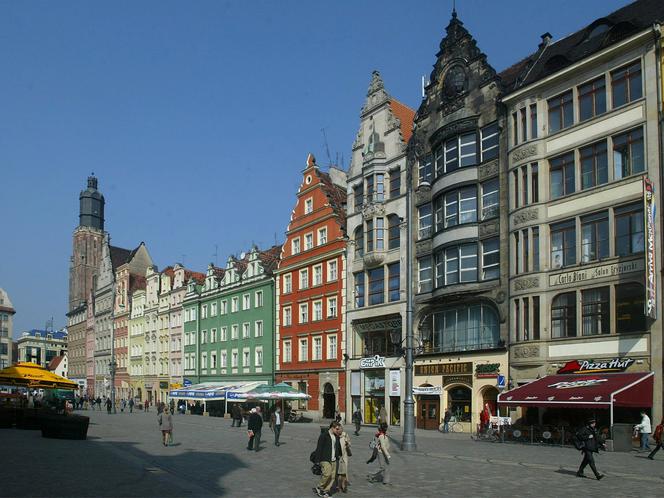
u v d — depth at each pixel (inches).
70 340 5649.6
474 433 1683.1
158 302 3826.3
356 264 2240.4
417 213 2014.0
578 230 1466.5
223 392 2316.7
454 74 1888.5
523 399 1343.5
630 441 1167.0
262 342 2746.1
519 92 1635.1
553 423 1455.5
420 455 1111.0
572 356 1443.2
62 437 1348.4
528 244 1571.1
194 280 3408.0
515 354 1576.0
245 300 2923.2
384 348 2106.3
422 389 1879.9
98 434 1561.3
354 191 2295.8
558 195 1531.7
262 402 2576.3
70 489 674.8
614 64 1429.6
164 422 1282.0
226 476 823.1
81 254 6948.8
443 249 1849.2
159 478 781.3
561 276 1489.9
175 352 3553.2
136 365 4082.2
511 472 874.8
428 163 1985.7
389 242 2118.6
